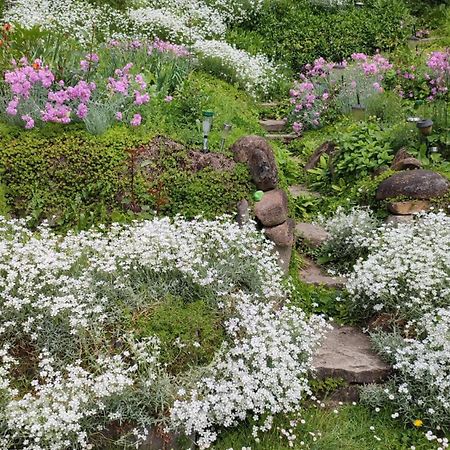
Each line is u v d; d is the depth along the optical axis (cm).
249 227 532
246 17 1402
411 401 439
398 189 641
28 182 583
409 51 1289
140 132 647
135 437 384
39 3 1148
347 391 458
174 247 475
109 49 879
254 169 604
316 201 757
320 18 1457
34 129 627
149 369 393
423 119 752
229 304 448
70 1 1176
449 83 916
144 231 483
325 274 615
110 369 394
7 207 571
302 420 413
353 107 969
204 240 510
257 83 1120
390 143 770
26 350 416
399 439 422
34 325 421
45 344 413
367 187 689
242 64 1115
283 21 1425
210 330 430
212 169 605
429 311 488
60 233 561
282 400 411
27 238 511
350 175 768
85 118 628
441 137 737
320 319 481
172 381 404
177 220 523
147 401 390
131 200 580
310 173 835
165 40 1160
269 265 491
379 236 610
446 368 428
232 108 868
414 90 1055
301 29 1395
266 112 1084
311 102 1025
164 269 460
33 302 432
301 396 443
